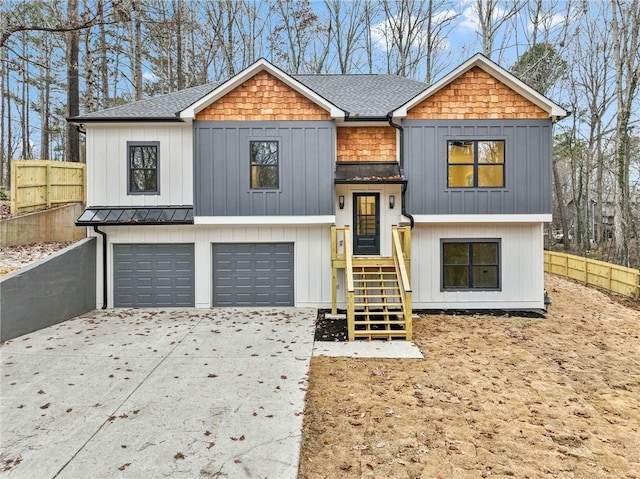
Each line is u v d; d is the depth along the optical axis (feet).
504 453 16.24
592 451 16.48
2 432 17.46
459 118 38.70
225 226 40.78
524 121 38.50
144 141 40.27
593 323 36.96
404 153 38.70
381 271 38.37
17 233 42.27
